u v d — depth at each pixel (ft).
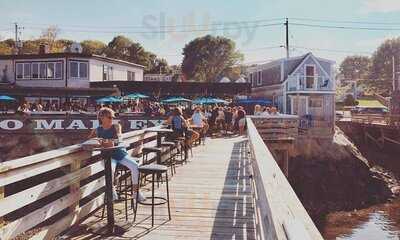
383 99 227.61
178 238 18.11
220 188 28.50
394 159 120.57
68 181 18.06
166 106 97.40
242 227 19.72
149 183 30.35
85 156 20.06
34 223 15.53
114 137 20.03
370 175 100.12
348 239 62.08
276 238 7.10
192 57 224.53
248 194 26.66
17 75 117.50
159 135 34.86
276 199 9.24
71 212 19.02
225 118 79.05
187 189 28.19
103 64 120.16
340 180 98.27
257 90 153.17
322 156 102.27
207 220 20.88
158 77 185.26
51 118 72.28
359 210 80.69
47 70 115.03
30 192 15.12
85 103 110.11
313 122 118.01
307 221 7.20
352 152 104.94
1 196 13.67
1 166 13.16
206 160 42.24
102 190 24.16
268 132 73.31
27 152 71.87
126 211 20.83
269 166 13.67
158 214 21.94
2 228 13.74
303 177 98.48
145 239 17.92
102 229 19.02
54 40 190.29
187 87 109.19
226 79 147.43
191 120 57.21
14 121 71.92
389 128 124.36
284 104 125.39
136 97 102.22
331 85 125.49
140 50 216.13
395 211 78.95
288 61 128.06
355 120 155.33
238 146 56.13
